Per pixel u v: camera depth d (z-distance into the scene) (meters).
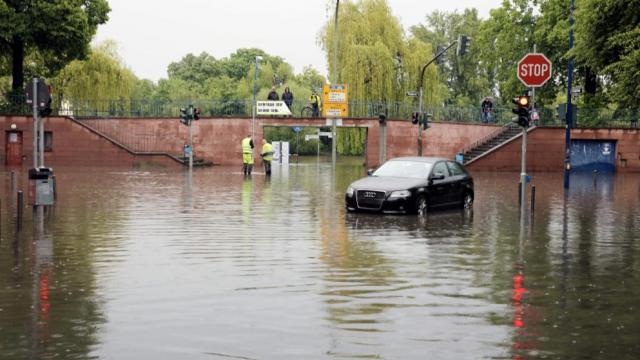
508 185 35.06
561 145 52.31
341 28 59.31
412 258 12.64
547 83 56.72
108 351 6.93
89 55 57.03
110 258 12.36
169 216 19.05
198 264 11.84
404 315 8.45
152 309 8.66
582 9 28.84
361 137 60.81
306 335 7.52
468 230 16.81
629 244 14.63
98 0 53.16
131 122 55.03
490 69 63.22
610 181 40.69
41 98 18.97
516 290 9.98
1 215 18.72
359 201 20.14
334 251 13.35
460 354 6.88
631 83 27.12
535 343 7.30
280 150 66.81
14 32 48.00
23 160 51.09
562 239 15.35
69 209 20.61
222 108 57.56
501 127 57.22
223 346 7.10
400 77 60.28
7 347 7.05
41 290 9.72
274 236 15.36
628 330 7.87
